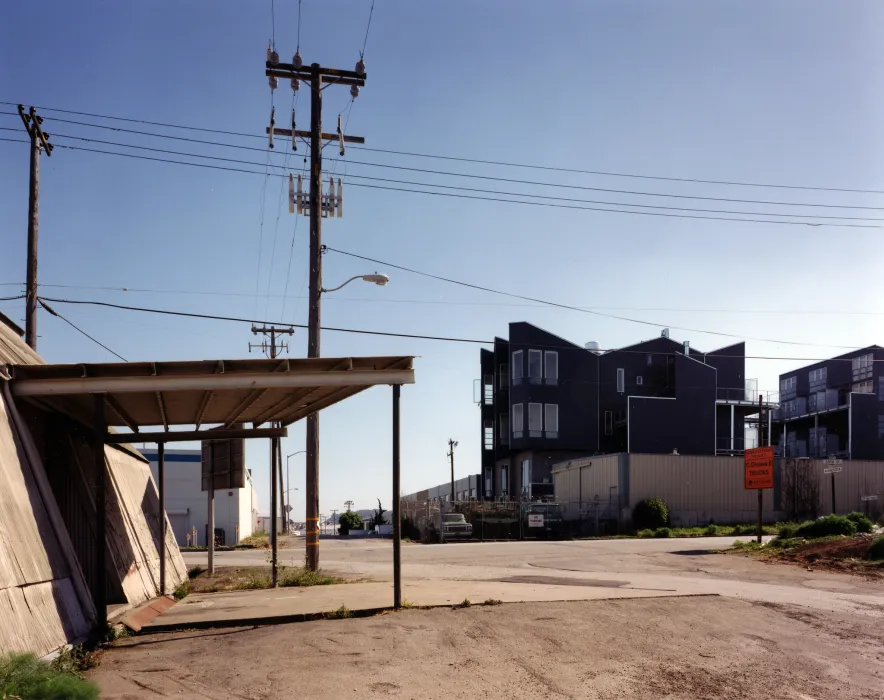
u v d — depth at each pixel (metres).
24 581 7.86
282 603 11.70
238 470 17.72
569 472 46.16
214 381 9.98
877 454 61.94
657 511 38.75
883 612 11.53
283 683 7.48
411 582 14.95
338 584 15.09
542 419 54.28
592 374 56.06
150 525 15.59
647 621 10.40
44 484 9.51
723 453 56.97
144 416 13.43
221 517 44.62
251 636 9.41
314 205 18.83
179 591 14.27
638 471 39.94
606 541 30.28
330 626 9.82
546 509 39.66
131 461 16.14
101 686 7.32
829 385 72.25
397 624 9.91
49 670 6.90
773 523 40.94
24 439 9.46
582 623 10.13
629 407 53.84
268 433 13.13
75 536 11.38
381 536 48.66
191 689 7.27
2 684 6.27
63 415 11.34
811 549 20.02
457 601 11.50
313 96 19.31
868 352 66.50
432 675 7.83
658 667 8.45
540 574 17.27
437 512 37.59
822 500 41.88
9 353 10.39
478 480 63.69
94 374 9.69
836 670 8.58
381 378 10.72
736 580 15.53
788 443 72.81
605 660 8.62
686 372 55.31
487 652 8.72
